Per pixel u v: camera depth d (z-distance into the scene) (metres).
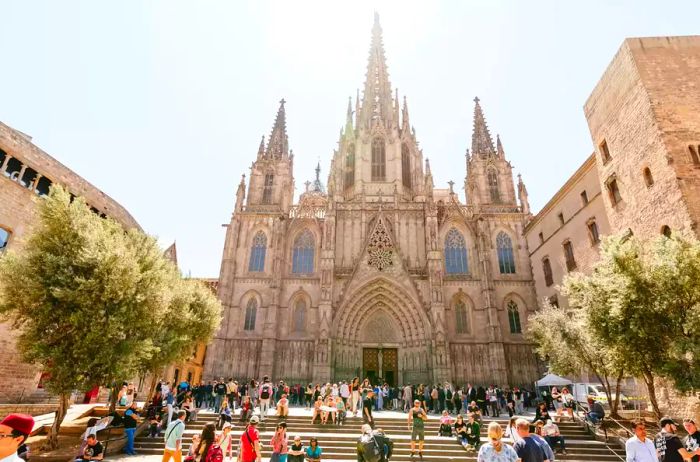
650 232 30.48
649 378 22.03
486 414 36.88
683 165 28.28
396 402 41.75
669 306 20.30
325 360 48.25
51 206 22.55
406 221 58.91
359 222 59.03
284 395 28.73
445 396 38.09
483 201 62.44
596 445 23.97
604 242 24.58
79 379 20.58
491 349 49.88
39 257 21.62
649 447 11.55
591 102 39.34
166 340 30.86
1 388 29.73
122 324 22.27
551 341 32.78
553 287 49.44
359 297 53.22
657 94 30.89
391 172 66.50
